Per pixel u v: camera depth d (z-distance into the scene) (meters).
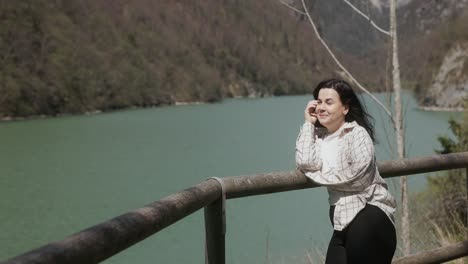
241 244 13.47
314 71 141.62
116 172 29.81
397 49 5.62
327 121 2.39
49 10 88.75
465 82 68.44
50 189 25.11
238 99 122.31
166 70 107.06
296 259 11.06
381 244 2.26
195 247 13.61
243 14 142.25
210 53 128.38
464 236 5.67
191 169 30.42
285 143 42.78
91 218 19.52
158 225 1.63
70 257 1.19
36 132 55.06
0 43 75.31
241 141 44.62
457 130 9.47
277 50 141.38
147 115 78.00
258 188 2.21
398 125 5.55
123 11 113.56
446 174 9.32
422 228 7.75
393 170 2.68
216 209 2.10
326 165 2.33
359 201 2.27
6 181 27.39
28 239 16.83
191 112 83.56
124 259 12.69
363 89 5.58
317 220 15.91
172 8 130.75
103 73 88.31
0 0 79.81
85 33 95.38
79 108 81.19
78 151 39.69
